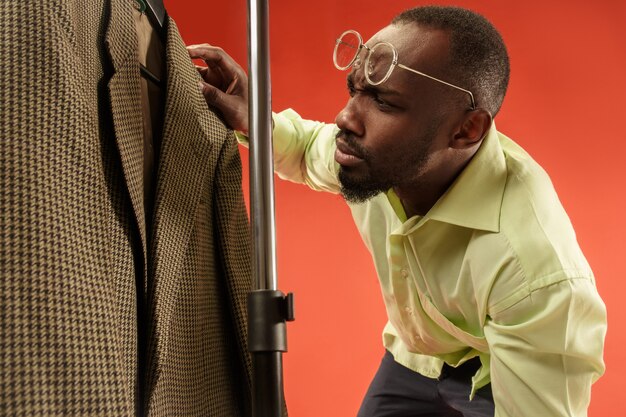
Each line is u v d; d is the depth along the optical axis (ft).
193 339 2.09
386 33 3.10
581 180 9.64
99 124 1.79
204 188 2.30
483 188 3.32
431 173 3.28
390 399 4.96
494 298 3.19
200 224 2.24
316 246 8.80
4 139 1.40
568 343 3.03
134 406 1.73
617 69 9.88
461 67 3.06
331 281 8.79
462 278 3.40
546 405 3.09
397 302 3.85
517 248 3.10
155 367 1.81
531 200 3.24
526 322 3.06
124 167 1.77
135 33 1.93
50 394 1.36
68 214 1.48
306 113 9.20
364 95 3.05
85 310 1.48
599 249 9.50
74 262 1.47
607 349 9.06
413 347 4.24
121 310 1.71
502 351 3.19
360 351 8.70
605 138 9.74
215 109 2.66
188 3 8.88
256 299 1.64
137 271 1.89
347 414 8.57
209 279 2.29
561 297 2.98
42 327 1.37
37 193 1.41
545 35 9.87
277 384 1.63
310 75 9.23
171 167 2.06
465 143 3.20
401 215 3.62
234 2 8.96
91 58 1.74
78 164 1.53
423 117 3.04
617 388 8.86
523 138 9.68
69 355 1.41
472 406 4.25
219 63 2.84
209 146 2.28
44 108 1.46
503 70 3.29
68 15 1.55
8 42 1.44
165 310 1.89
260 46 1.69
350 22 9.31
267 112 1.69
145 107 2.17
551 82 9.80
